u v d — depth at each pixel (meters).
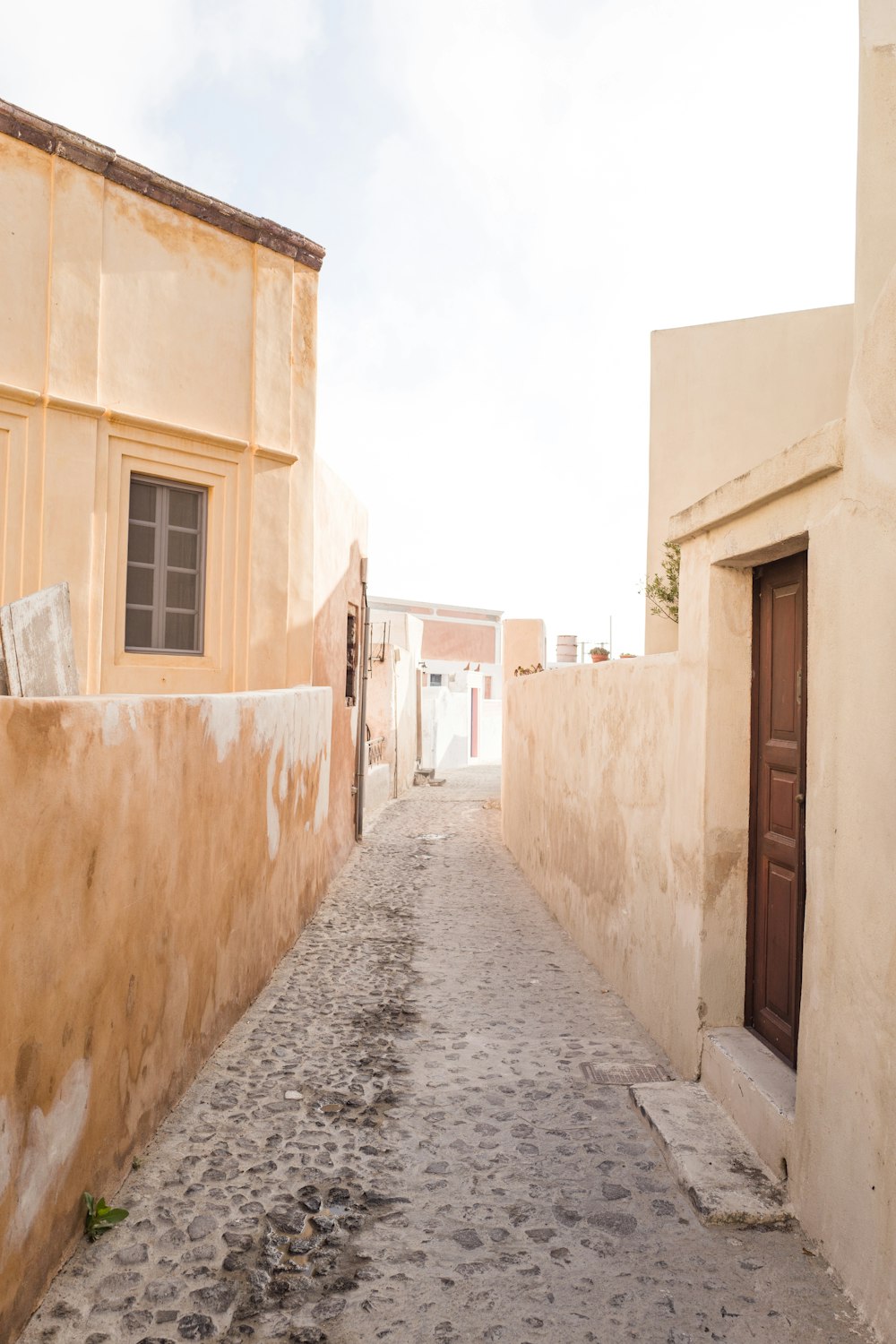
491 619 44.69
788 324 8.64
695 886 4.31
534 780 10.01
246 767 5.27
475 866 11.17
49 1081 2.64
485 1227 3.09
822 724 3.05
